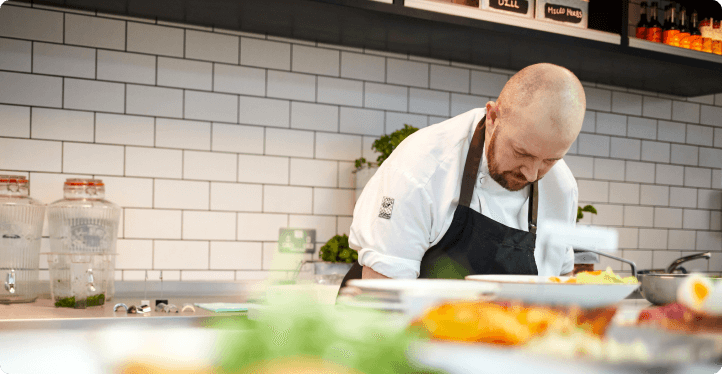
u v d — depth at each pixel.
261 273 2.17
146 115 2.04
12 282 1.46
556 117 0.71
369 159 2.34
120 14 2.01
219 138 2.13
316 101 2.27
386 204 0.93
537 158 0.78
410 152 0.97
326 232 2.27
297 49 2.24
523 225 1.04
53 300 1.51
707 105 3.03
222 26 2.12
